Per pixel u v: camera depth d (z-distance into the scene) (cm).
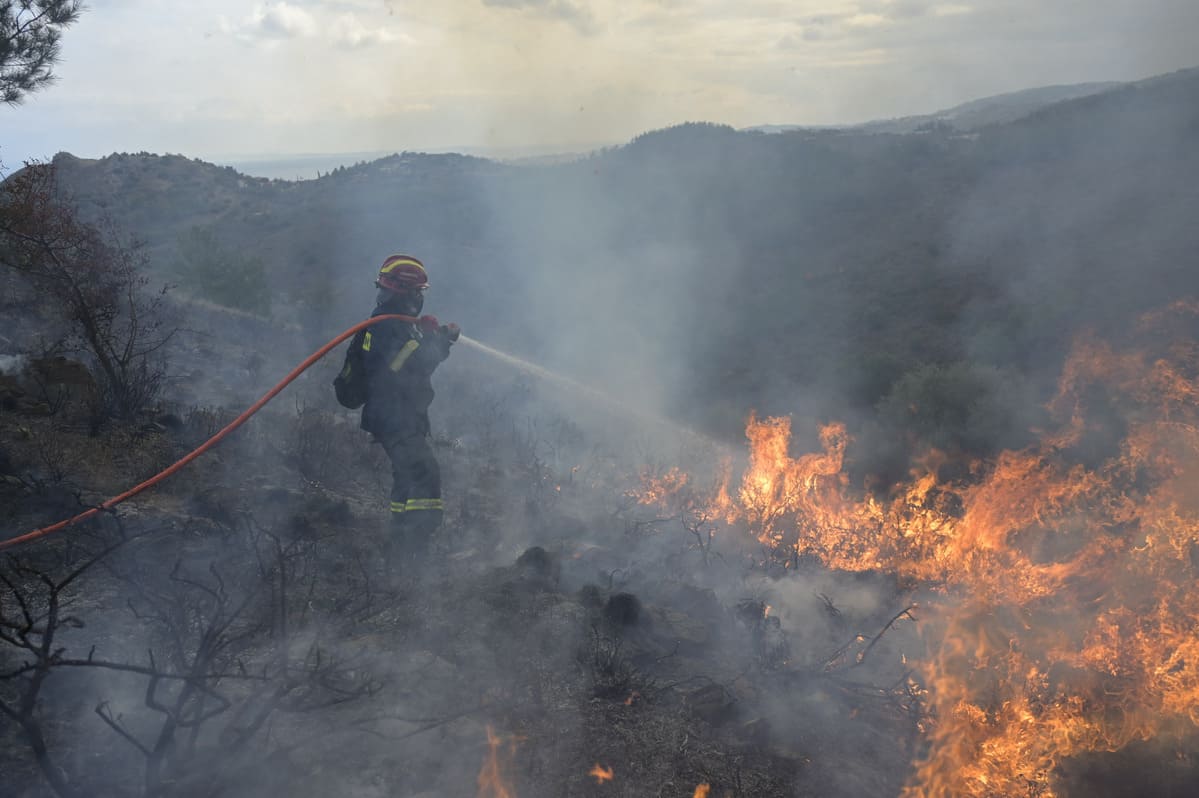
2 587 348
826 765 307
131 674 291
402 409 464
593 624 379
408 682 310
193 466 573
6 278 965
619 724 308
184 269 2720
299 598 377
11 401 637
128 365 836
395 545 453
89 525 425
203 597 360
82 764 241
